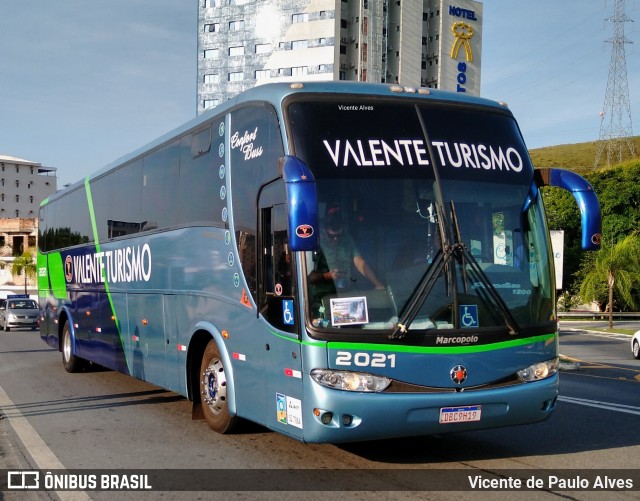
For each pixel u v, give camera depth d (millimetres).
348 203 6230
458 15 97688
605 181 56781
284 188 6508
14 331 34031
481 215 6582
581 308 58094
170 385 9359
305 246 5457
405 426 6004
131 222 11062
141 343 10469
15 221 92562
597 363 20047
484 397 6215
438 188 6480
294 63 92562
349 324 5980
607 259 39938
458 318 6199
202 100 97938
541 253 6840
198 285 8445
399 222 6285
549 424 9031
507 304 6480
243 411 7332
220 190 7984
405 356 6023
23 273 82500
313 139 6418
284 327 6387
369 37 91875
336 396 5871
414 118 6773
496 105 7277
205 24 98188
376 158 6445
